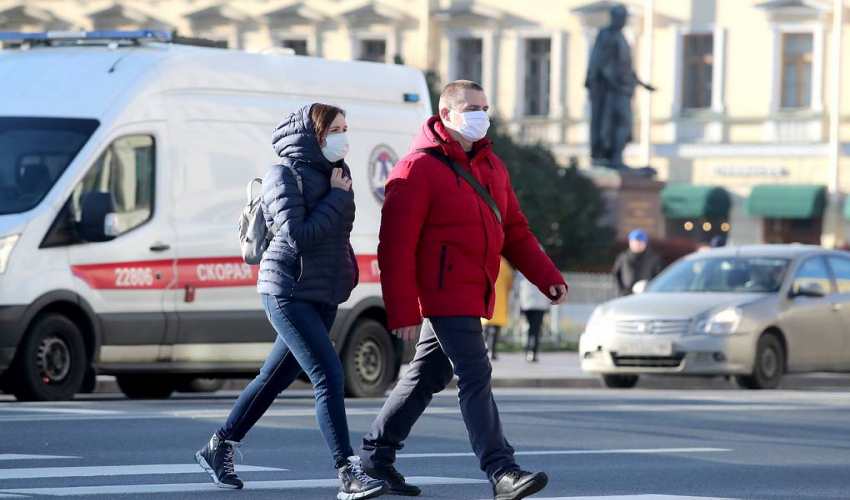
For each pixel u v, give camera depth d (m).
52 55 46.94
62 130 44.53
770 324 57.31
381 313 50.31
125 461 30.03
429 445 34.25
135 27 170.62
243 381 57.53
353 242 49.47
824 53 150.62
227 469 26.41
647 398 49.28
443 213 24.58
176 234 45.72
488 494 26.41
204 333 46.38
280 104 48.72
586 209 116.44
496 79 161.62
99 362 44.44
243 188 47.50
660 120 155.12
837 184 150.12
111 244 44.34
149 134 45.44
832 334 59.66
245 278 47.31
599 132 121.75
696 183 154.50
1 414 38.72
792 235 152.88
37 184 43.78
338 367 25.53
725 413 43.62
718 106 153.88
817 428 40.00
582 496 26.58
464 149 25.03
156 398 50.91
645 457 32.97
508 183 25.59
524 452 33.59
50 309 43.72
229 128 47.25
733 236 153.75
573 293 88.38
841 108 150.12
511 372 63.41
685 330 56.28
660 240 118.12
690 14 154.38
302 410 41.66
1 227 42.72
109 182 44.59
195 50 47.03
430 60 163.62
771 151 152.12
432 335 25.28
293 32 168.00
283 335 25.59
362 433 36.28
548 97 160.50
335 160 25.69
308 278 25.48
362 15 165.25
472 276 24.64
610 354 57.28
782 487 28.70
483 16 161.38
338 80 50.28
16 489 25.91
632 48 156.38
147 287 45.09
